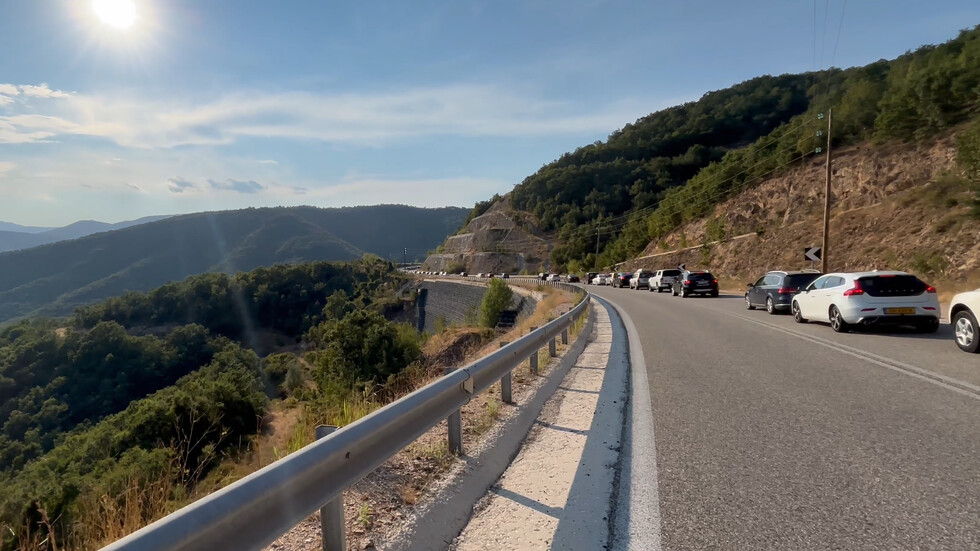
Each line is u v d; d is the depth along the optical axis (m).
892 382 7.12
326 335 28.86
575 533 3.16
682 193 81.81
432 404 3.90
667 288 39.97
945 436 4.83
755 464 4.25
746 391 6.84
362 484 3.68
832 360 8.93
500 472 4.23
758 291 19.73
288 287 115.38
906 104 42.25
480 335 28.58
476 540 3.13
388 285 120.00
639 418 5.68
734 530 3.16
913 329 12.60
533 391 6.71
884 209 36.56
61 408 52.50
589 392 6.95
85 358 62.44
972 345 9.15
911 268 26.94
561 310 22.55
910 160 39.47
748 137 155.75
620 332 14.00
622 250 88.25
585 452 4.60
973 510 3.37
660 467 4.23
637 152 168.88
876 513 3.36
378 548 2.81
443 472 3.87
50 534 3.43
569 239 130.88
